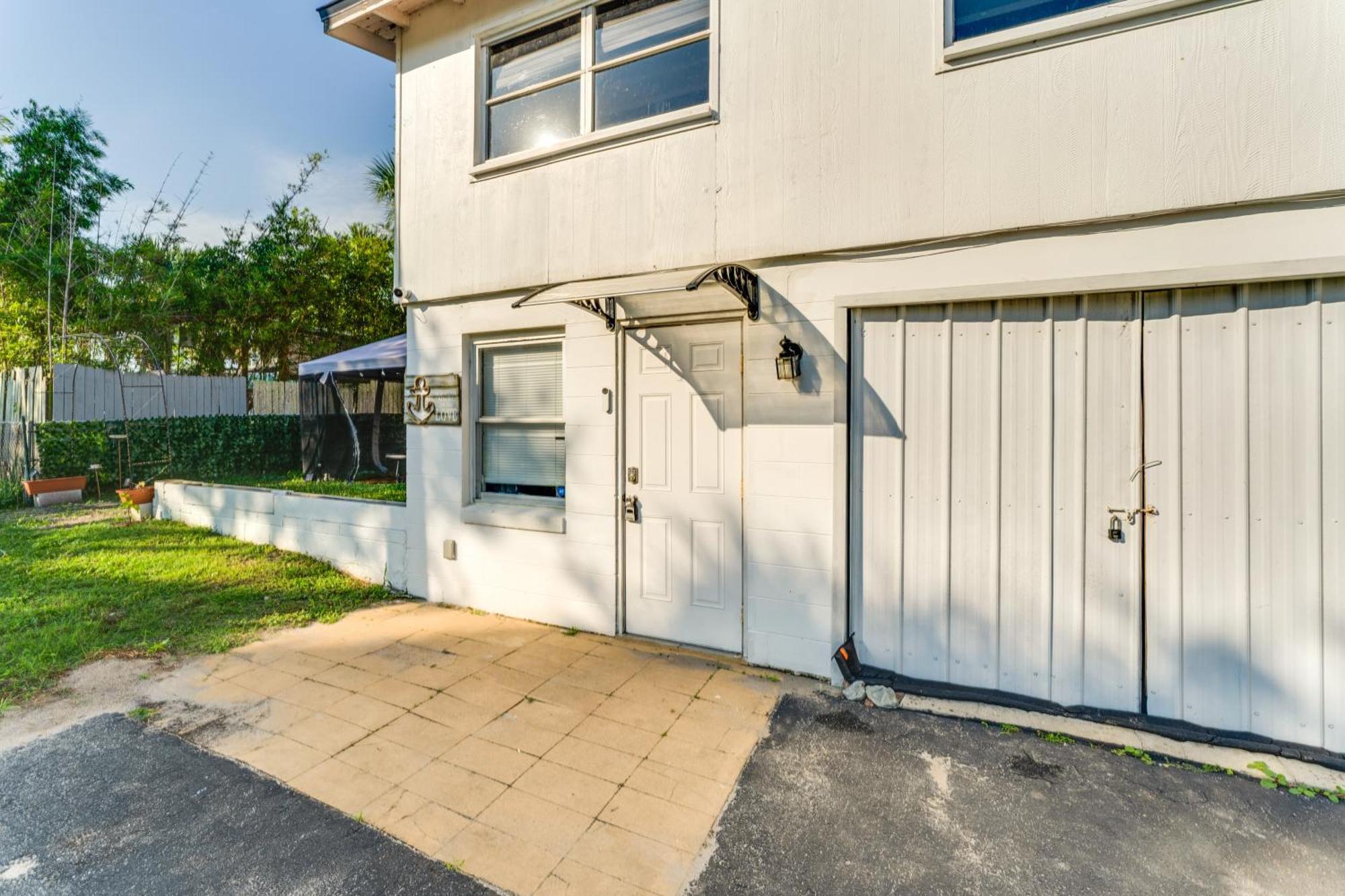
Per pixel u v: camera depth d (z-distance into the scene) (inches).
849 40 142.6
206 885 84.7
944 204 134.0
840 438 145.5
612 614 178.7
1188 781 107.9
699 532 167.5
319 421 464.8
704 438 165.9
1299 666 113.0
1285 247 110.4
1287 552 113.3
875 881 85.7
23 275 523.2
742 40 154.6
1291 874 86.4
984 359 134.6
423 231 210.5
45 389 430.0
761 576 156.3
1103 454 125.7
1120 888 84.1
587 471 181.5
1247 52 111.4
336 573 238.2
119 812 99.5
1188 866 88.2
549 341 194.7
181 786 106.7
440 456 209.9
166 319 612.4
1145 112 118.1
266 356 726.5
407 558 219.1
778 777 110.9
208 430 476.7
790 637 153.2
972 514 136.2
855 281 143.9
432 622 191.5
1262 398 114.6
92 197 585.6
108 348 526.0
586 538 182.2
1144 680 123.7
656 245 167.0
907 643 142.5
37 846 91.8
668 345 169.8
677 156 163.8
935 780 109.3
